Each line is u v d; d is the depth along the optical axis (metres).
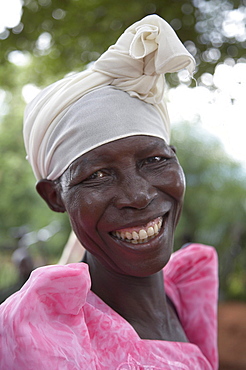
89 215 1.30
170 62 1.31
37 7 4.30
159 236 1.34
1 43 4.46
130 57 1.34
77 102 1.36
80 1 4.21
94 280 1.47
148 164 1.35
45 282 1.12
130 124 1.32
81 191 1.31
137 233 1.31
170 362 1.32
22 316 1.08
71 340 1.13
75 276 1.15
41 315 1.12
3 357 1.10
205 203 7.70
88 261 1.51
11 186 9.17
